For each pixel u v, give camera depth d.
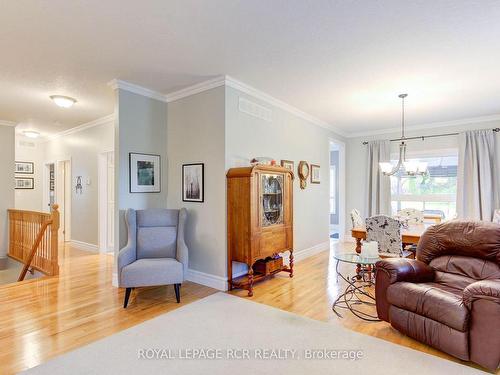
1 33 2.48
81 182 6.02
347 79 3.56
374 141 6.32
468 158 5.33
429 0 2.08
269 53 2.90
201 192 3.78
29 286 3.68
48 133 6.60
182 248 3.40
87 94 4.04
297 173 4.96
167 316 2.82
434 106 4.64
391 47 2.77
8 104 4.48
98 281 3.88
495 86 3.76
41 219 4.52
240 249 3.47
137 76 3.47
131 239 3.43
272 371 2.00
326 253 5.56
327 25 2.40
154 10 2.18
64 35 2.53
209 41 2.66
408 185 6.12
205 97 3.73
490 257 2.59
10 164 5.62
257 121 4.05
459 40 2.63
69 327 2.59
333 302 3.20
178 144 4.07
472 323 2.04
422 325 2.30
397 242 3.53
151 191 4.02
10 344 2.30
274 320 2.75
